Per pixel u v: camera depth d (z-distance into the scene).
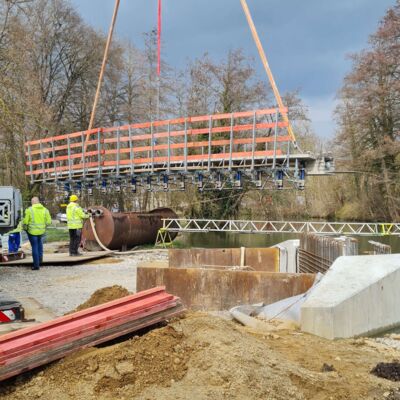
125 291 6.94
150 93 37.69
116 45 38.00
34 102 25.58
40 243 14.19
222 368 4.47
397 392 4.67
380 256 8.28
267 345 5.64
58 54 36.81
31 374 4.48
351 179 40.50
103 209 18.98
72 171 24.58
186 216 38.75
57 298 9.68
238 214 39.53
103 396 4.20
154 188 23.09
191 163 21.00
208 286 9.09
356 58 33.38
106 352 4.64
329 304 6.86
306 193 45.19
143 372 4.46
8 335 4.58
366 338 7.09
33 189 31.06
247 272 8.98
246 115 18.84
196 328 5.17
